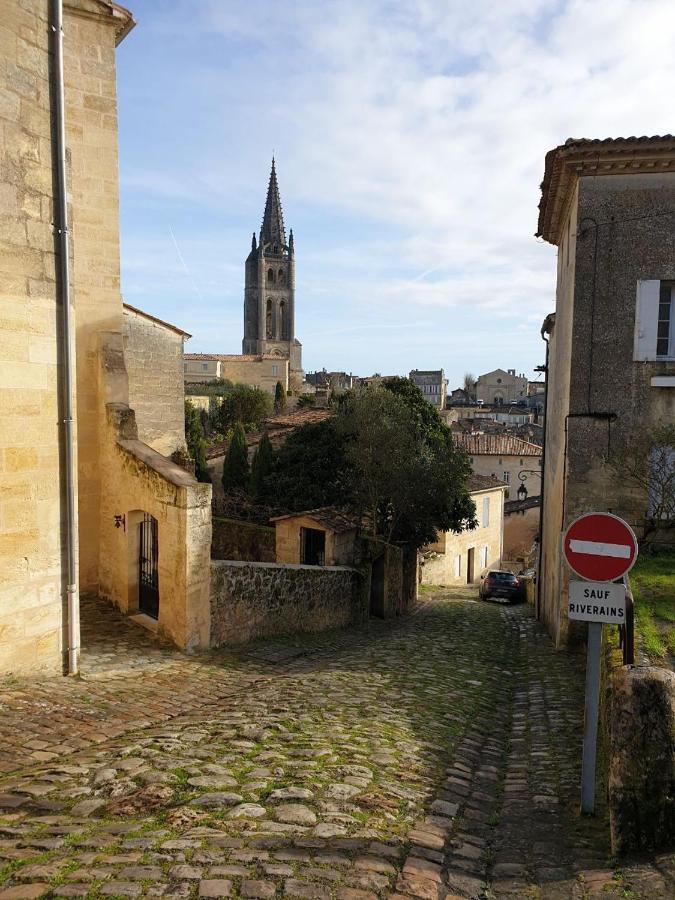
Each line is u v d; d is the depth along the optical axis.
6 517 7.49
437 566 30.23
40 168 7.75
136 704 7.73
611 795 4.31
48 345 7.91
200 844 4.16
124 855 3.98
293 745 6.25
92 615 11.54
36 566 7.87
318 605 14.45
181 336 18.92
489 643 14.44
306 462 23.95
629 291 12.12
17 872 3.74
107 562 12.21
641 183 11.96
